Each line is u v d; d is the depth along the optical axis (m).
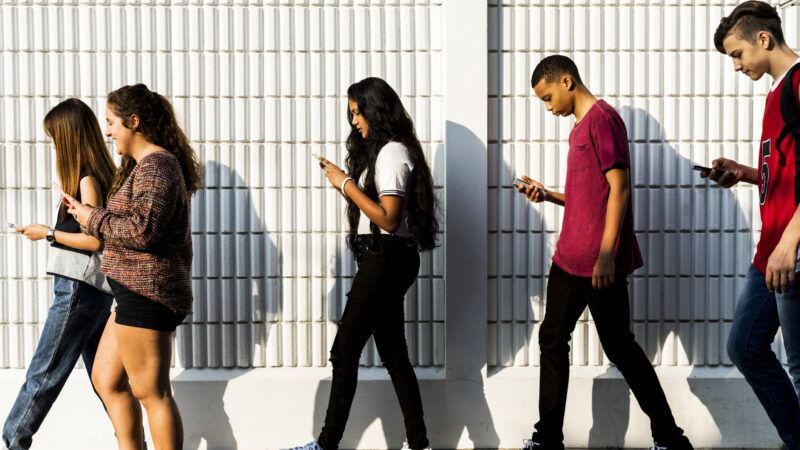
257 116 4.20
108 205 3.20
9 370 4.20
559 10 4.23
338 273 4.25
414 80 4.21
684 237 4.27
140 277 3.11
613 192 3.50
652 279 4.28
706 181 4.27
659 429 3.70
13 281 4.18
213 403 4.18
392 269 3.57
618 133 3.55
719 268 4.29
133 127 3.24
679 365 4.30
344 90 4.21
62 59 4.16
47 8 4.15
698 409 4.24
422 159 3.61
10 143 4.16
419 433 3.79
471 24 4.14
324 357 4.27
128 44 4.17
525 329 4.29
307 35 4.20
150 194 3.06
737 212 4.29
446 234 4.18
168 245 3.17
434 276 4.26
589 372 4.26
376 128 3.57
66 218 3.52
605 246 3.51
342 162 4.22
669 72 4.25
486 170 4.16
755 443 4.23
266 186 4.23
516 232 4.27
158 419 3.22
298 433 4.19
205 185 4.21
